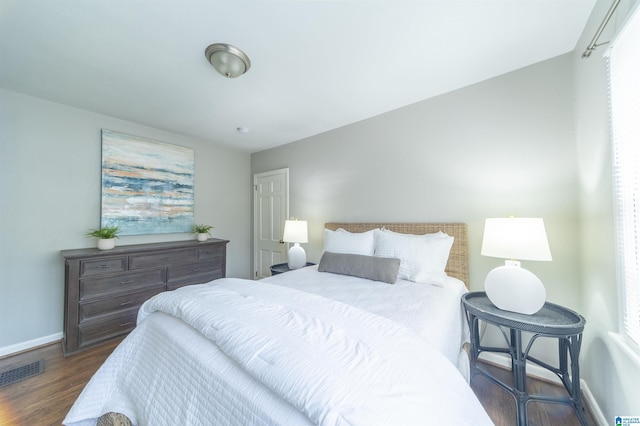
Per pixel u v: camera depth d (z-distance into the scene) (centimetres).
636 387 105
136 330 134
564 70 172
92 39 155
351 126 294
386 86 213
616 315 123
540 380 176
